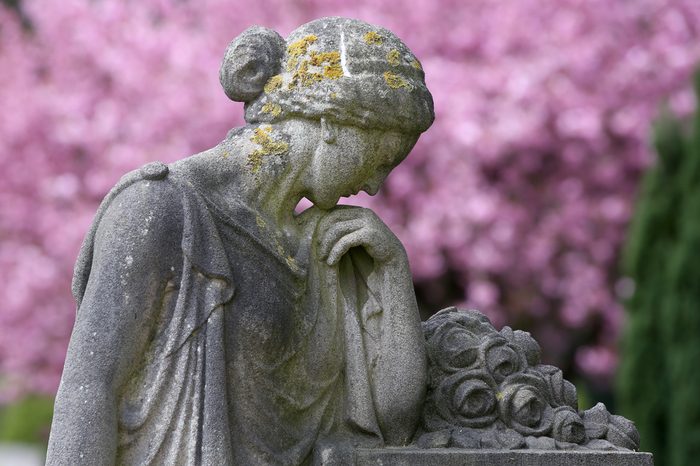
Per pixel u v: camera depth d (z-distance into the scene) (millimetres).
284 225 4730
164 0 14664
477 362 4953
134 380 4418
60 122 13938
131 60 13867
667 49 14469
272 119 4715
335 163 4691
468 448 4750
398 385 4742
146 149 13383
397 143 4789
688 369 10766
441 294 13930
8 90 14500
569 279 14320
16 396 14977
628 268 11453
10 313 13633
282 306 4566
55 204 13953
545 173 14320
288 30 13797
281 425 4559
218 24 14055
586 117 13836
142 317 4391
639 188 13500
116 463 4363
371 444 4723
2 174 14023
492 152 13477
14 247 13922
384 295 4809
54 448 4238
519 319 14539
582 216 14203
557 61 13945
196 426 4355
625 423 5098
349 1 14172
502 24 14180
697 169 11086
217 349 4414
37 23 15570
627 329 11414
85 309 4375
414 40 14078
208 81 13625
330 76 4656
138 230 4410
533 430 4863
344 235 4797
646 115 14305
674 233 11328
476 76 13805
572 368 15633
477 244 13602
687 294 10898
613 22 14594
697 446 10672
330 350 4711
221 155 4660
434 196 13508
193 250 4434
